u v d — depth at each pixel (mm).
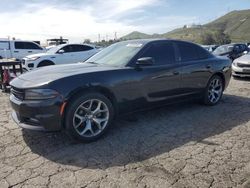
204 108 5789
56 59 12352
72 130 3736
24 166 3230
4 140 3982
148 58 4258
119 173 3074
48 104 3521
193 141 3986
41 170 3143
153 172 3092
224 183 2877
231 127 4602
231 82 9703
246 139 4074
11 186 2822
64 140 3988
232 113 5438
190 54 5418
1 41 16797
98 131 4016
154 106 4781
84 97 3773
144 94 4512
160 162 3336
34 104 3529
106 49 5312
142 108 4602
